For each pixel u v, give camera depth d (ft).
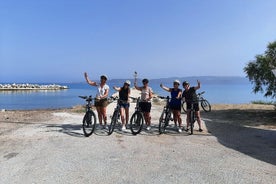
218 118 48.49
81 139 30.53
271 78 48.49
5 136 31.96
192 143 29.73
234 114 52.80
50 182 18.88
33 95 159.22
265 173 20.83
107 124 39.19
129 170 21.15
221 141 30.99
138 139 31.04
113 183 18.78
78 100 119.85
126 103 34.91
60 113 54.34
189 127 37.76
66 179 19.38
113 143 29.04
